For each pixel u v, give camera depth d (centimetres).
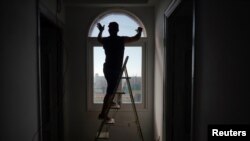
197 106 136
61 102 307
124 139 345
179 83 227
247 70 86
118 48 288
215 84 112
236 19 93
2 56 130
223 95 104
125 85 343
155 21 327
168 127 246
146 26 338
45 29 262
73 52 336
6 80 136
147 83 342
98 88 348
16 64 151
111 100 278
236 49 93
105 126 343
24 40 167
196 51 137
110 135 344
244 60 88
